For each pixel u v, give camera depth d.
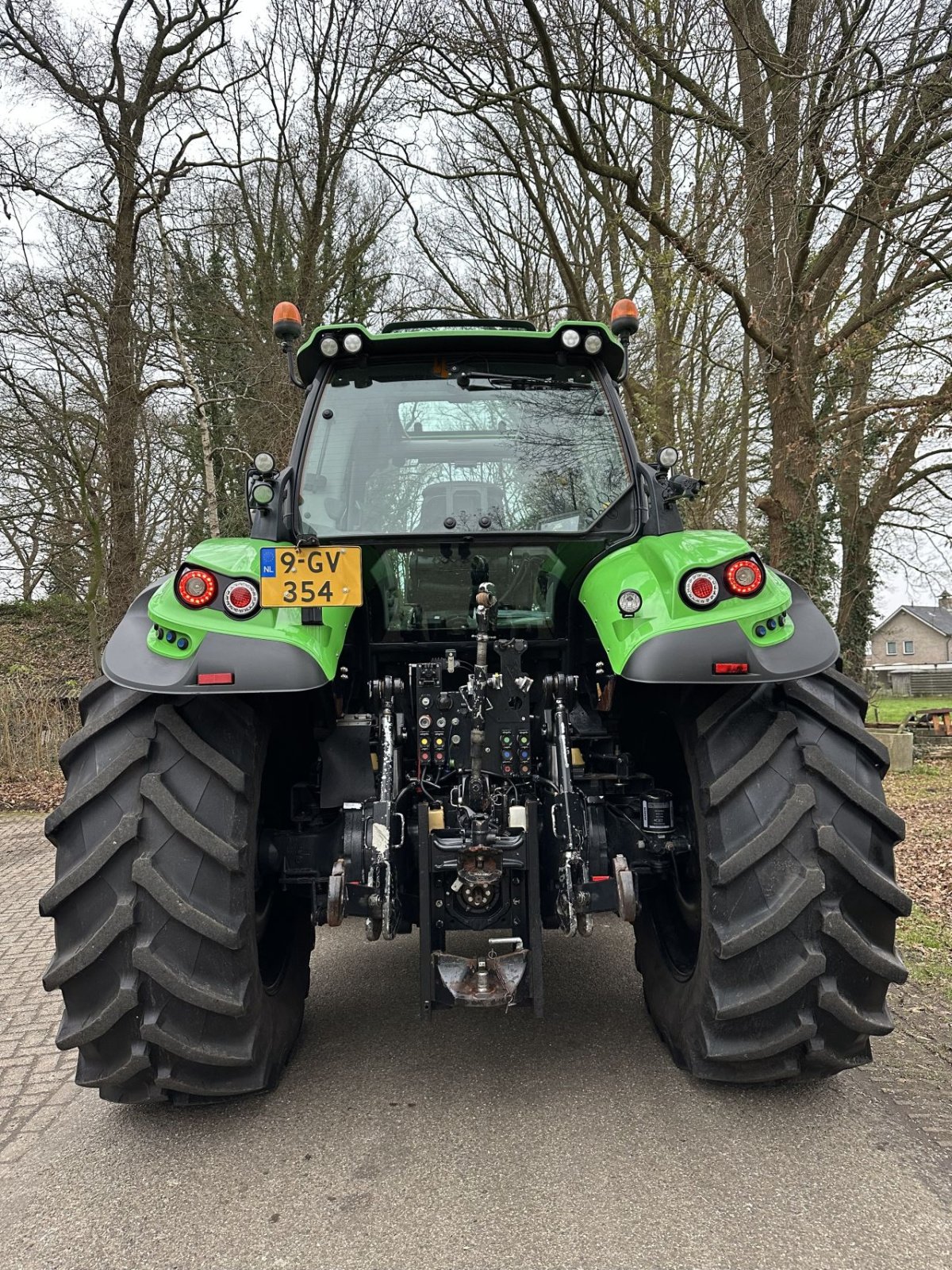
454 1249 1.91
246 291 16.80
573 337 2.81
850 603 12.46
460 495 2.82
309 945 3.13
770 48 8.83
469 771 2.47
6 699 10.45
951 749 11.85
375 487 2.83
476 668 2.44
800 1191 2.08
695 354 12.58
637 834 2.60
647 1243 1.91
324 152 15.55
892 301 9.23
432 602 2.84
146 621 2.40
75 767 2.33
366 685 2.88
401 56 12.10
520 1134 2.34
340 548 2.22
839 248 9.12
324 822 2.73
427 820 2.34
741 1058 2.26
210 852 2.20
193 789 2.26
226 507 17.94
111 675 2.22
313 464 2.83
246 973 2.28
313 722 2.71
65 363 13.82
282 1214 2.05
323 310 16.98
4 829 8.02
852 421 10.14
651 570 2.40
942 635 61.03
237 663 2.16
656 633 2.23
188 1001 2.16
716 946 2.22
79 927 2.20
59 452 13.73
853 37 7.21
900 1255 1.87
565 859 2.38
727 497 13.94
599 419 2.87
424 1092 2.59
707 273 9.21
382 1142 2.33
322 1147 2.32
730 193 8.78
